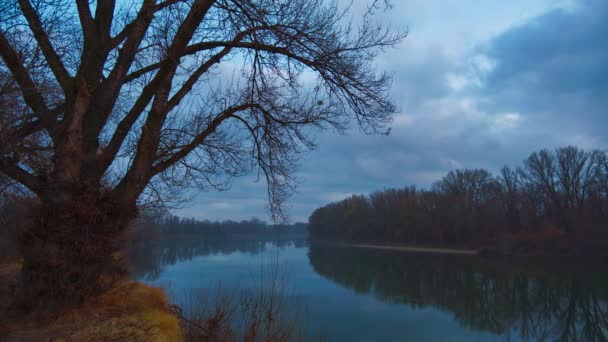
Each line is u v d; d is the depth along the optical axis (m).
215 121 5.57
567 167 55.16
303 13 5.77
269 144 6.34
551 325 19.41
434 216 73.69
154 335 3.60
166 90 5.06
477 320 19.94
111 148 4.79
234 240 87.06
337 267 39.28
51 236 3.98
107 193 4.44
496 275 35.06
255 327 5.84
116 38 5.09
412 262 46.78
